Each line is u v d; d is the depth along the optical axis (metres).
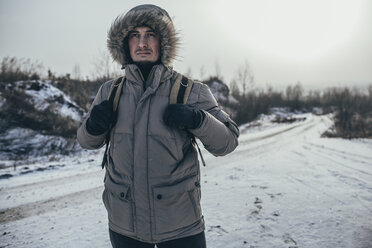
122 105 1.42
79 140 1.50
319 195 4.54
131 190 1.36
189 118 1.24
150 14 1.46
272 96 62.31
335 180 5.53
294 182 5.48
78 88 18.66
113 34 1.56
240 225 3.49
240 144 13.48
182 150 1.41
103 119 1.31
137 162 1.34
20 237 3.48
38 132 11.51
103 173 7.23
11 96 12.12
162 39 1.51
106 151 1.58
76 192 5.52
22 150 10.23
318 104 69.44
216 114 1.51
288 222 3.50
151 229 1.35
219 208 4.16
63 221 3.99
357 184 5.18
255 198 4.54
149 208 1.34
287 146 12.00
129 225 1.38
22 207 4.63
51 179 6.60
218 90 39.16
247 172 6.68
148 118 1.35
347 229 3.21
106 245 3.19
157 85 1.39
